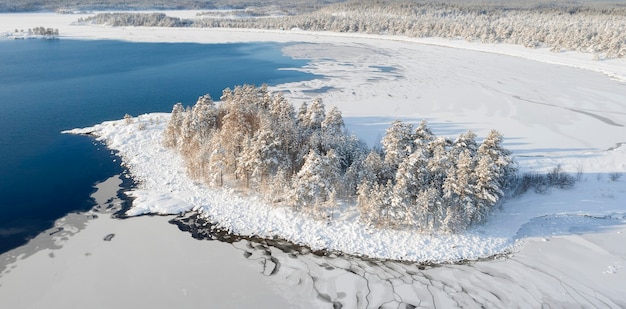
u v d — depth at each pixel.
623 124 83.50
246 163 49.19
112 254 39.34
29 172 55.66
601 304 34.72
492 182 42.97
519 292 35.97
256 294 35.19
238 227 44.09
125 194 50.34
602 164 60.81
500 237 42.72
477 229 43.72
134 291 35.00
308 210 45.34
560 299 35.28
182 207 47.38
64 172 55.78
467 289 36.22
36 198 48.94
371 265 38.78
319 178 44.09
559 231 44.38
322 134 57.44
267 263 38.84
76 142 66.62
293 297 34.97
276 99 70.00
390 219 43.44
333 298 34.91
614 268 39.03
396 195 42.09
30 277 35.91
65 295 34.19
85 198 49.19
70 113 84.19
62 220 44.62
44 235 41.84
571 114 90.56
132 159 59.81
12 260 37.84
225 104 71.69
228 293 35.19
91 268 37.38
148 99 98.06
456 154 47.91
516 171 54.44
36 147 64.44
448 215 41.50
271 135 49.66
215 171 50.84
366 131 76.75
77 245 40.44
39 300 33.53
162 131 70.12
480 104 98.12
